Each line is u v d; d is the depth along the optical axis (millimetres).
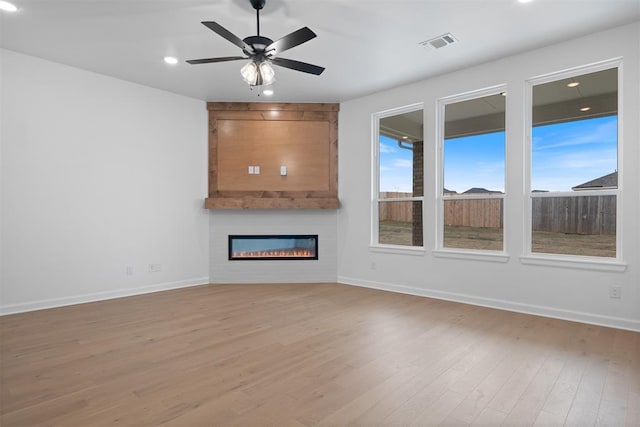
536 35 3488
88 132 4371
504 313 3877
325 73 4406
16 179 3873
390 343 3014
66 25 3270
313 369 2527
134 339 3104
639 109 3246
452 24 3268
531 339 3096
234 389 2246
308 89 4980
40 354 2777
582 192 3639
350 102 5441
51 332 3270
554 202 3832
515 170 3959
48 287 4090
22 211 3912
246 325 3486
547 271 3742
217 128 5480
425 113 4656
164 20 3184
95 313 3885
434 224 4602
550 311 3719
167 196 5078
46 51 3830
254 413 1981
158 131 4984
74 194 4270
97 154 4445
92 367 2553
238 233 5508
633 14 3111
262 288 5148
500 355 2760
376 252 5164
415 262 4766
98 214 4457
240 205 5355
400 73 4430
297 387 2270
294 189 5520
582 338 3105
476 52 3859
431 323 3545
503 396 2158
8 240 3830
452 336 3178
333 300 4461
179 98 5195
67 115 4207
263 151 5500
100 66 4219
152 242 4930
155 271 4957
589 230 3627
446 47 3732
